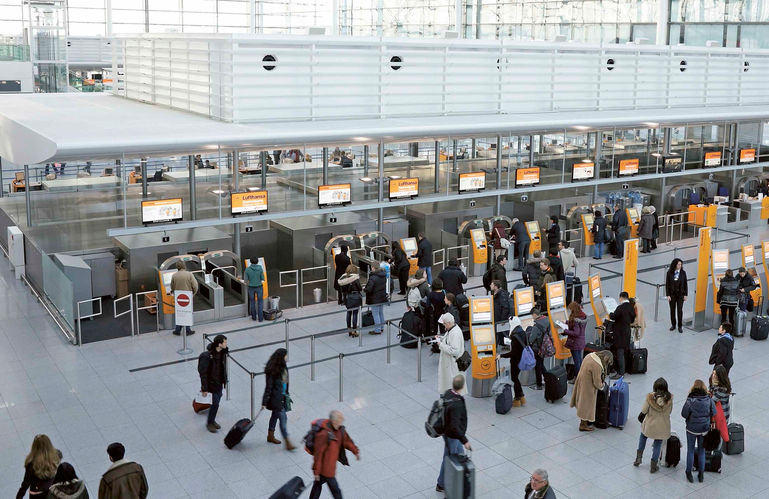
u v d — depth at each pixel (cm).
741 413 1286
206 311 1739
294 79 1961
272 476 1065
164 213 1738
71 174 1750
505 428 1222
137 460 1105
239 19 4881
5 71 3725
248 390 1356
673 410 1295
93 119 1945
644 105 2597
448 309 1498
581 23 4053
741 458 1138
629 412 1284
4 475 1059
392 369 1466
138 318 1728
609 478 1070
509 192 2212
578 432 1211
